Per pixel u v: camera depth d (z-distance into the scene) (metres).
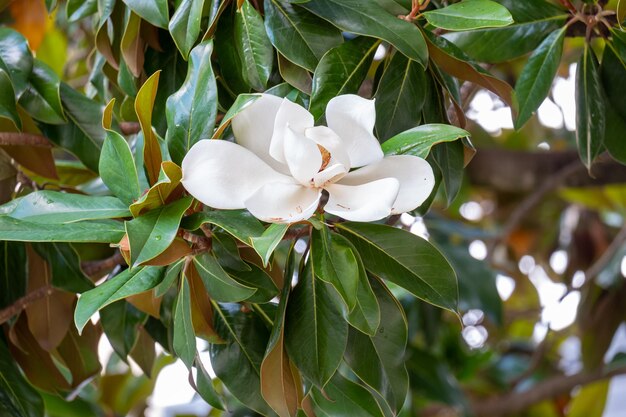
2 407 1.39
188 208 1.16
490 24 1.22
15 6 1.67
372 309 1.17
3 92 1.33
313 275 1.22
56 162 1.58
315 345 1.21
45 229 1.17
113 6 1.37
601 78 1.41
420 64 1.25
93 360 1.50
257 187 1.13
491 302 2.08
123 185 1.19
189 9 1.27
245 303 1.33
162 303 1.41
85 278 1.40
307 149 1.10
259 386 1.31
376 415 1.34
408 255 1.23
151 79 1.17
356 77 1.24
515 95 1.34
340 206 1.12
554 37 1.39
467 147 1.31
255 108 1.14
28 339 1.46
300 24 1.25
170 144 1.20
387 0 1.28
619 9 1.34
